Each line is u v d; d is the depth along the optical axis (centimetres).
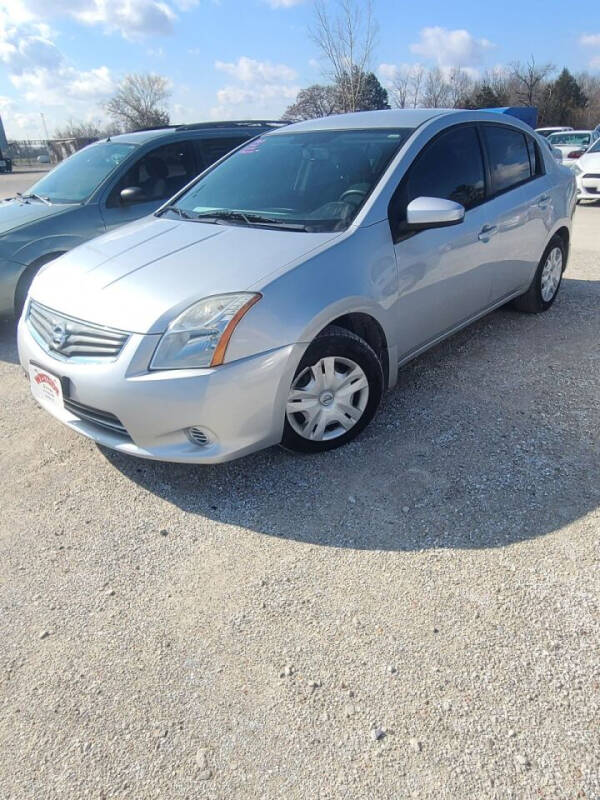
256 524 276
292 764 176
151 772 176
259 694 197
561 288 616
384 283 322
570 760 171
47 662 213
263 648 213
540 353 445
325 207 337
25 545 272
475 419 351
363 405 325
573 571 236
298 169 376
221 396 267
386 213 329
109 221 558
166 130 614
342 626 220
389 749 178
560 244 522
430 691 194
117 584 247
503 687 193
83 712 195
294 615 226
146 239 346
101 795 171
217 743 183
